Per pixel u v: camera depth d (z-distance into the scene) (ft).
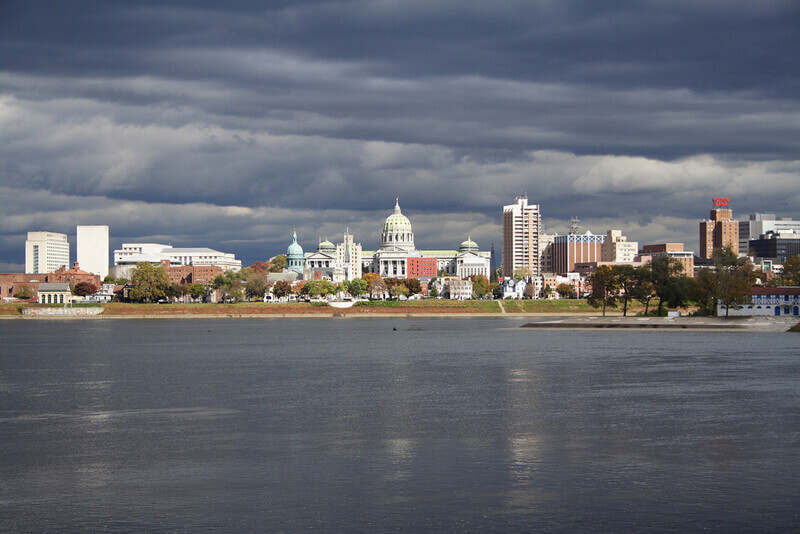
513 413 390.01
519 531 225.15
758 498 251.60
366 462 294.46
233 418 379.76
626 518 234.38
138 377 533.55
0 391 470.39
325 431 348.59
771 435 337.31
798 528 226.99
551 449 313.32
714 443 322.75
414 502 248.52
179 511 241.35
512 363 608.60
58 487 265.54
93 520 234.17
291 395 450.30
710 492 257.55
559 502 248.11
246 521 232.73
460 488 262.06
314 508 243.40
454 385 488.44
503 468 285.64
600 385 483.51
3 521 233.35
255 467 288.30
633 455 303.68
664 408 401.29
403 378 522.88
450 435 339.36
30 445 324.39
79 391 469.16
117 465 292.20
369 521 232.53
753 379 504.02
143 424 366.43
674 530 225.56
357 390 469.16
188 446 320.91
